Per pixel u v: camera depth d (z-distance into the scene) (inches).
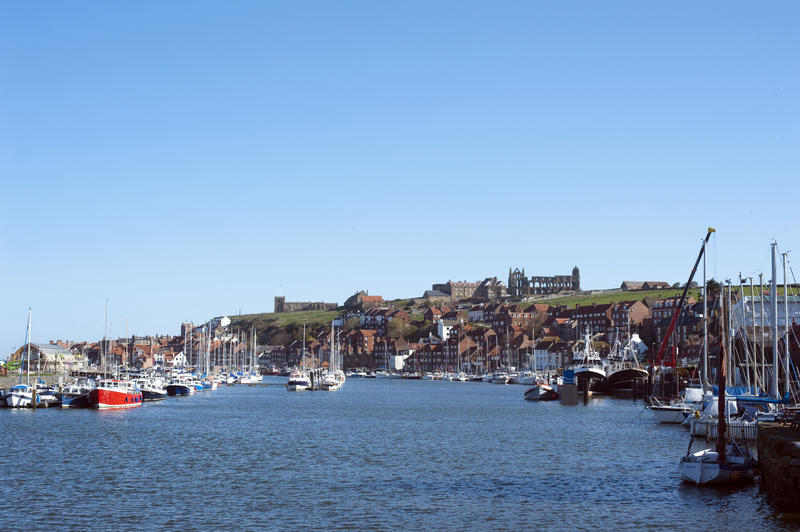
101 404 5556.1
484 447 3503.9
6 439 3668.8
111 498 2349.9
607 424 4552.2
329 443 3673.7
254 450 3410.4
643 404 6309.1
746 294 6791.3
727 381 4379.9
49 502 2285.9
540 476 2726.4
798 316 5639.8
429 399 7431.1
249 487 2532.0
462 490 2481.5
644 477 2682.1
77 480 2625.5
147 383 7116.1
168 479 2664.9
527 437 3897.6
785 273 3631.9
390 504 2279.8
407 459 3139.8
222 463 3026.6
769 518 2084.2
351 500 2335.1
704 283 4242.1
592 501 2306.8
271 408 6063.0
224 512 2182.6
